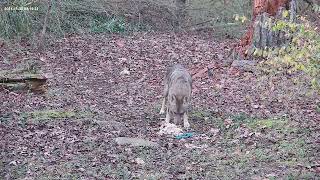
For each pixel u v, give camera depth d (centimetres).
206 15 2592
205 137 1084
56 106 1313
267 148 992
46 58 1819
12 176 840
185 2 2569
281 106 1305
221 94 1456
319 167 876
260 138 1056
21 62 1730
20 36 1988
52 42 1994
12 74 1455
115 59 1870
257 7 1767
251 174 852
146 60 1888
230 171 871
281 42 1733
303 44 953
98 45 2031
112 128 1130
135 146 1011
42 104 1322
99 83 1598
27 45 1939
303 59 937
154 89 1545
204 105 1351
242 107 1323
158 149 1005
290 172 852
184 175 852
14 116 1186
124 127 1145
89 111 1270
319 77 956
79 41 2059
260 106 1320
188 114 1257
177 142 1053
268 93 1381
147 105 1366
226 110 1298
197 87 1541
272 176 830
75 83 1580
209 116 1241
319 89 973
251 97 1409
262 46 1750
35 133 1070
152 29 2438
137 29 2375
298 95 1355
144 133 1111
